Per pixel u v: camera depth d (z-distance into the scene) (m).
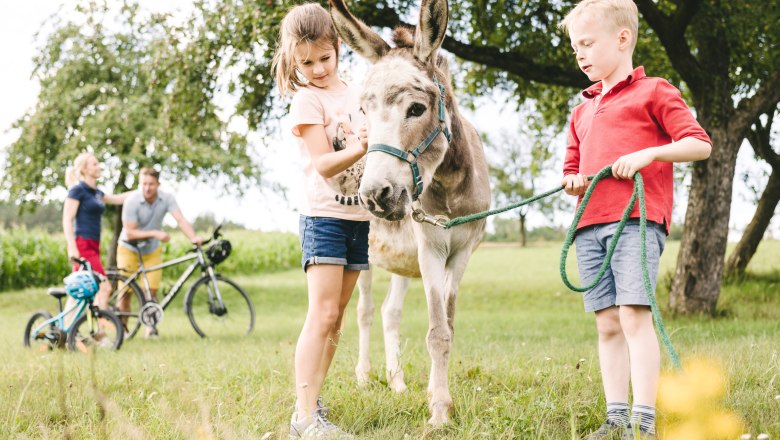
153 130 14.12
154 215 7.70
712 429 1.17
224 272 22.52
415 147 2.64
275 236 28.66
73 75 14.98
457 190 3.21
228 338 7.52
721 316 8.58
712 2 8.15
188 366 4.45
